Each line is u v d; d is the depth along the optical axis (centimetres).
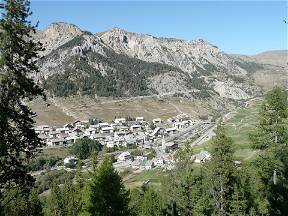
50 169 17038
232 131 17325
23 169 2997
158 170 14625
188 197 6475
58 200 6056
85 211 4478
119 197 4400
